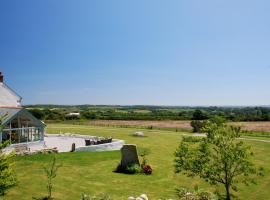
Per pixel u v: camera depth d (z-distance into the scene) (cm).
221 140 1639
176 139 4766
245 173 1620
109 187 1983
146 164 2677
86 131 5800
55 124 7575
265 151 3697
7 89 4206
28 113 3434
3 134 3195
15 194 1722
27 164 2419
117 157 3008
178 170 1741
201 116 9231
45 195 1736
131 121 8888
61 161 2648
